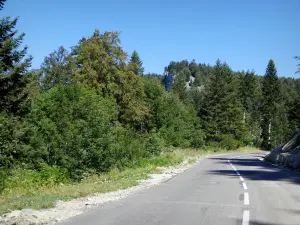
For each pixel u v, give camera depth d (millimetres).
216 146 76625
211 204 10383
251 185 15508
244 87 106125
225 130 83000
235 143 79375
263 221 8133
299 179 18562
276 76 98000
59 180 18656
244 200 11211
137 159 27719
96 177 19125
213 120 80938
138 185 15398
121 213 8883
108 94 40438
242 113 95188
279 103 100812
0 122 21078
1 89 21781
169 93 68625
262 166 30109
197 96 110750
